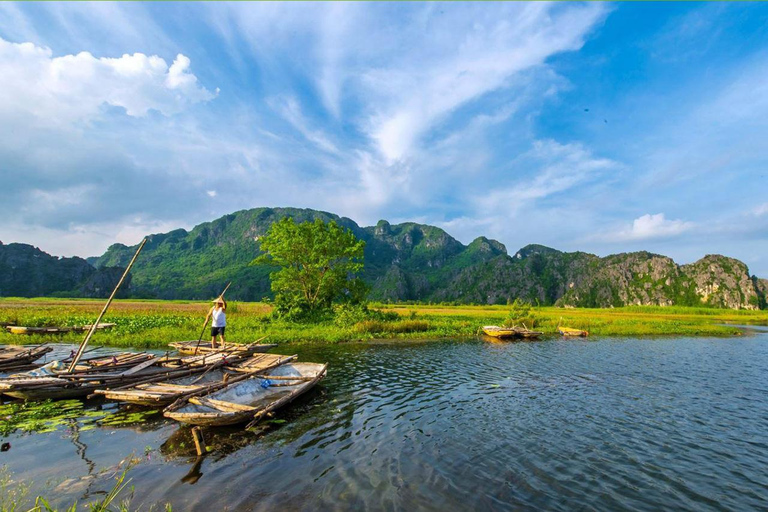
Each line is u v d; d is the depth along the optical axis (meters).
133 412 9.70
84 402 10.45
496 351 22.69
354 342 24.80
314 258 35.72
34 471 6.60
